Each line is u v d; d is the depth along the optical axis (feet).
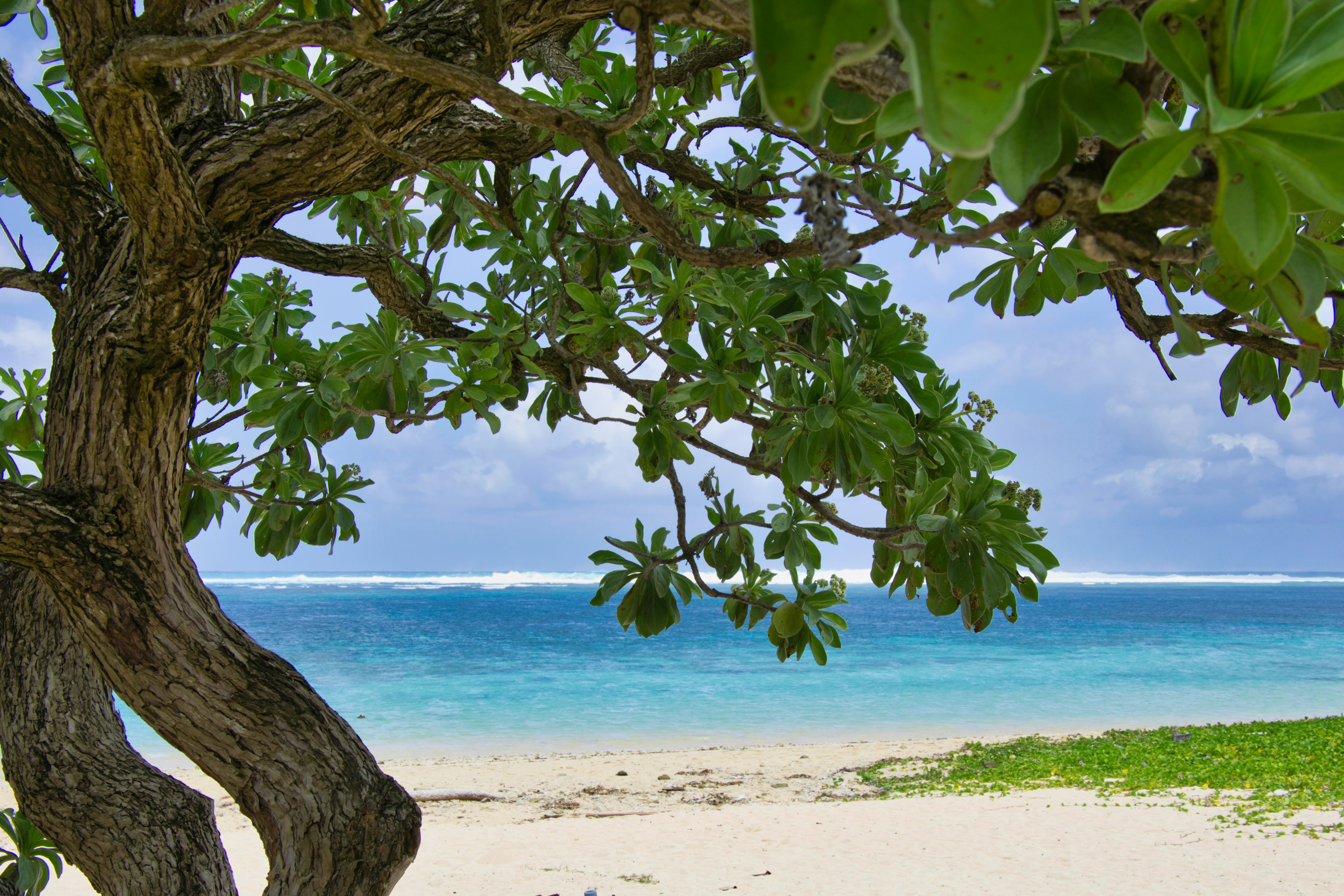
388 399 10.84
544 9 7.07
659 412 11.07
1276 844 35.17
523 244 13.46
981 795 49.52
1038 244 7.57
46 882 13.00
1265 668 133.49
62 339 8.22
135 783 9.84
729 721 94.02
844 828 42.47
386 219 14.71
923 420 10.62
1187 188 2.90
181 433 8.25
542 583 484.74
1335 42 2.62
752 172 10.75
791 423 9.21
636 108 4.70
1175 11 2.64
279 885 8.25
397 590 410.93
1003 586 8.00
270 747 8.36
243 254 8.43
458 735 87.66
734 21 3.93
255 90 10.94
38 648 10.18
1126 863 34.19
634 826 44.47
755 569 12.90
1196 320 6.88
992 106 1.87
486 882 33.53
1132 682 118.83
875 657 158.81
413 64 4.53
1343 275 3.45
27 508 7.51
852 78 2.97
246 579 519.19
